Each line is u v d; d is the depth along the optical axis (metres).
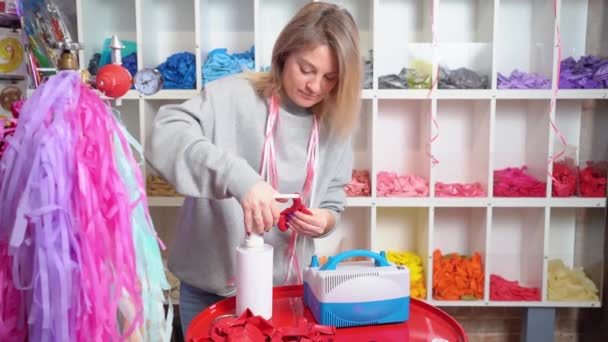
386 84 2.39
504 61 2.66
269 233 1.34
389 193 2.46
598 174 2.46
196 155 1.03
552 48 2.35
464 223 2.76
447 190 2.50
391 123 2.71
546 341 2.50
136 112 2.62
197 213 1.32
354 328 1.02
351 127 1.35
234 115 1.30
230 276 1.32
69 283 0.67
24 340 0.72
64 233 0.67
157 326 0.82
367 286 1.01
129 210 0.75
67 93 0.72
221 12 2.64
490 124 2.37
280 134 1.32
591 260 2.57
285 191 1.36
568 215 2.69
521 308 2.75
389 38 2.68
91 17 2.47
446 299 2.44
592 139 2.57
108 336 0.71
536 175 2.54
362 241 2.77
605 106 2.43
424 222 2.54
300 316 1.07
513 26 2.63
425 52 2.37
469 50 2.43
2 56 1.76
